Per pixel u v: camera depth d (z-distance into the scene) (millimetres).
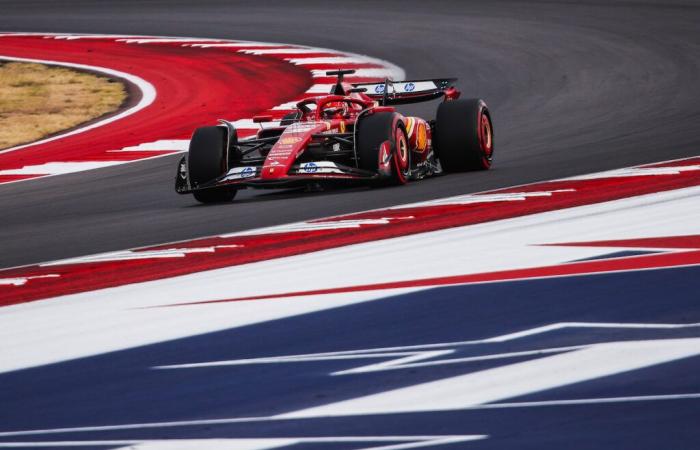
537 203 35125
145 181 51125
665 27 89375
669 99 61531
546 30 93875
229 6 127000
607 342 18734
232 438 15344
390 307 22828
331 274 26703
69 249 34156
